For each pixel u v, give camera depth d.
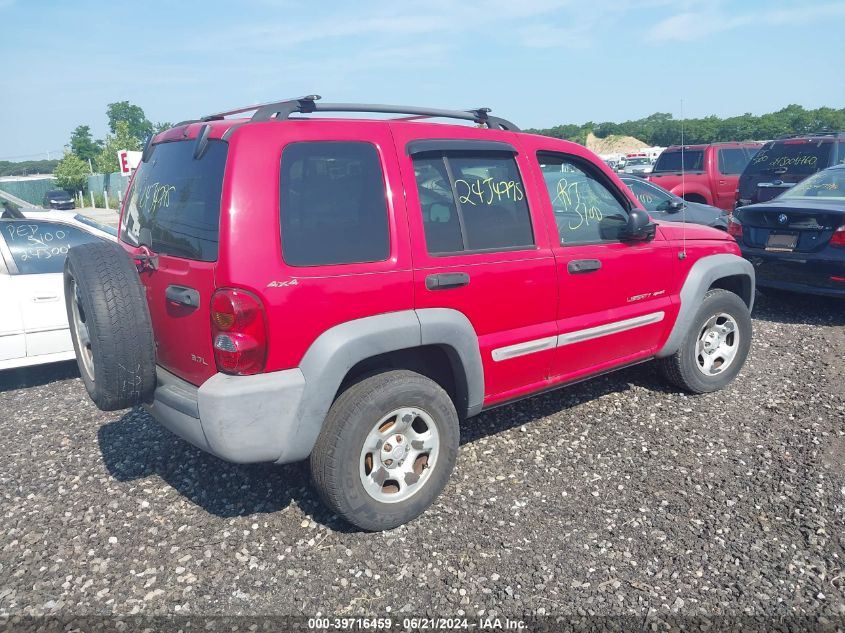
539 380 4.23
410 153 3.54
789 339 6.68
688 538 3.41
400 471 3.51
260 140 3.10
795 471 4.05
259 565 3.25
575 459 4.25
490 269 3.76
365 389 3.32
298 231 3.13
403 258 3.42
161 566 3.26
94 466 4.30
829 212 6.85
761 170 12.09
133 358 3.34
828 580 3.08
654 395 5.26
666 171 14.26
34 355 5.72
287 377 3.10
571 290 4.19
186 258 3.24
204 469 4.21
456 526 3.55
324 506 3.75
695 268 5.00
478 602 2.97
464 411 3.90
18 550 3.41
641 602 2.96
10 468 4.30
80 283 3.31
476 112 4.12
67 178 45.16
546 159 4.26
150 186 3.79
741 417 4.83
